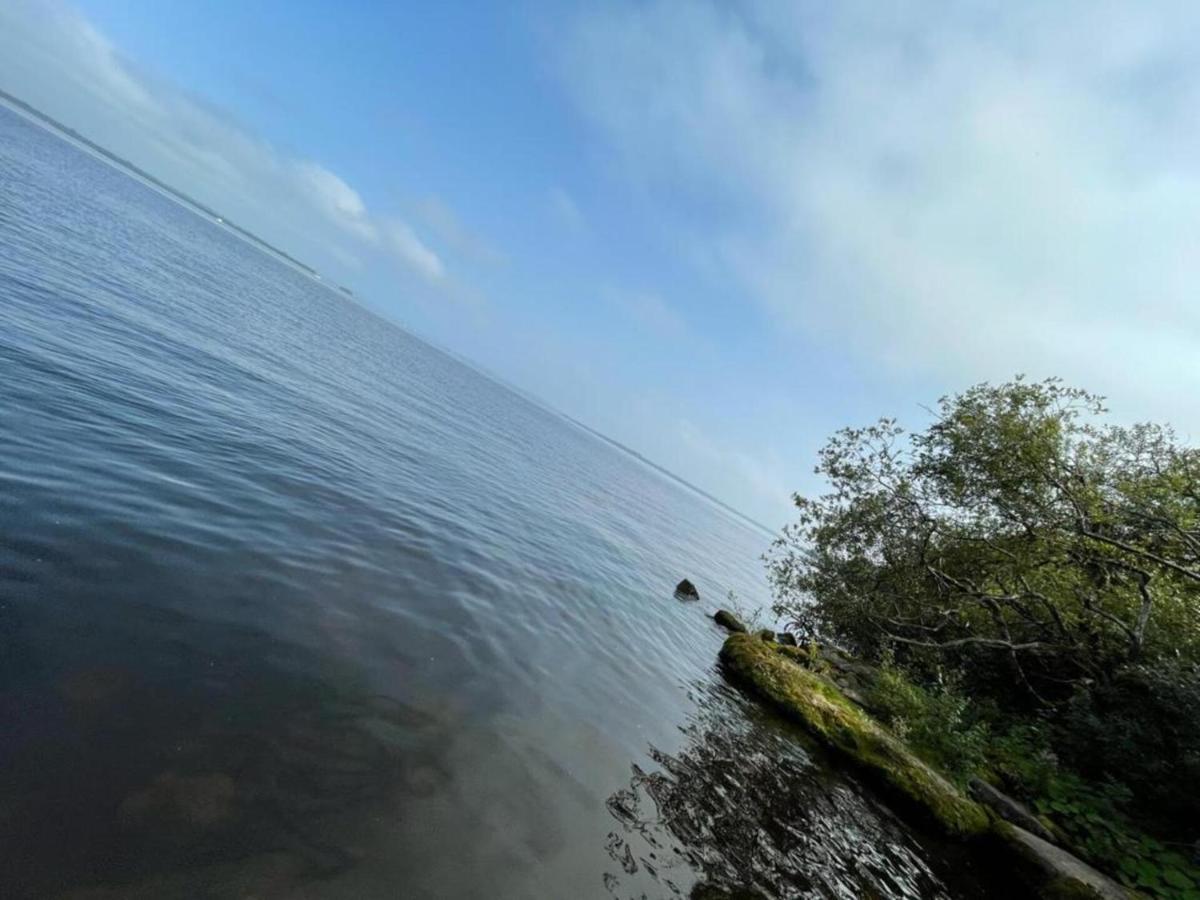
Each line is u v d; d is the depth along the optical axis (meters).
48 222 29.77
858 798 9.35
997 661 15.14
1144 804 9.84
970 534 16.14
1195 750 9.30
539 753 6.39
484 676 7.57
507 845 4.79
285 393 20.73
